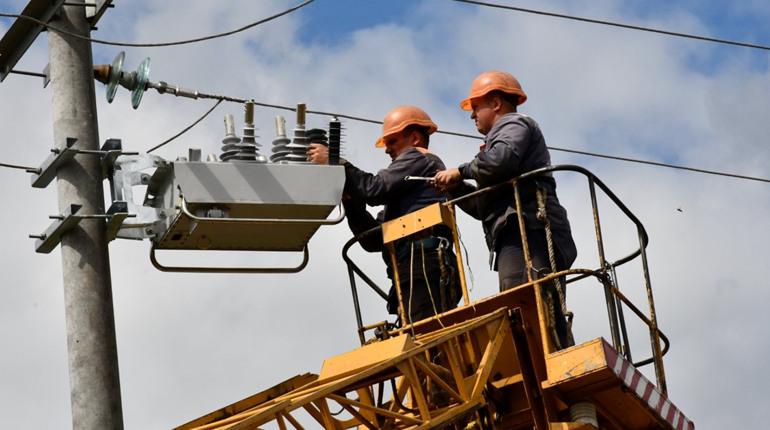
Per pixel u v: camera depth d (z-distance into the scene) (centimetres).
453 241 1256
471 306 1205
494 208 1230
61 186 1173
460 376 1123
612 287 1201
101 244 1168
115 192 1173
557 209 1227
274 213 1216
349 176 1270
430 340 1128
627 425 1217
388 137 1366
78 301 1143
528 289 1189
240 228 1220
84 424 1111
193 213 1191
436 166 1301
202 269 1255
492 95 1298
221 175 1192
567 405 1154
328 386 1076
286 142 1242
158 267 1238
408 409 1146
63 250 1159
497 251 1232
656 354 1266
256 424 1051
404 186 1286
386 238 1246
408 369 1094
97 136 1199
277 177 1209
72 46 1217
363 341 1276
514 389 1198
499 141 1220
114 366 1136
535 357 1170
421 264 1254
